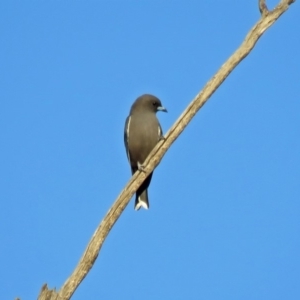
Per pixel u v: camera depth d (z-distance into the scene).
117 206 13.43
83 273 12.45
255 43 13.87
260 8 13.87
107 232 13.05
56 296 12.06
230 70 13.83
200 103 13.95
